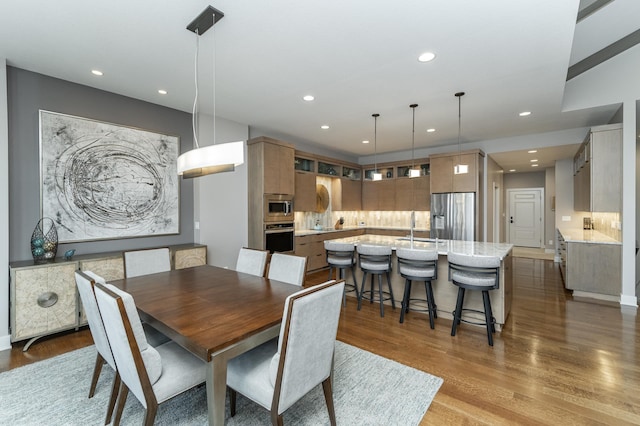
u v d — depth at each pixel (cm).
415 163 683
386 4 203
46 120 317
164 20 222
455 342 291
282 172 527
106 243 361
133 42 252
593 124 493
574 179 650
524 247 941
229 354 145
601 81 404
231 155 196
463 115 445
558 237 669
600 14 308
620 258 407
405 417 187
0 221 273
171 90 356
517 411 192
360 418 186
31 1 199
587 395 208
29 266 276
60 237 326
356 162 818
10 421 182
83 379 228
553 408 195
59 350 274
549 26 227
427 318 355
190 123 439
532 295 441
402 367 245
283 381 141
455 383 223
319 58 279
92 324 184
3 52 268
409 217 725
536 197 922
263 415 189
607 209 413
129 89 353
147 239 397
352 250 377
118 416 169
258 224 499
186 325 160
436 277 320
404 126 510
